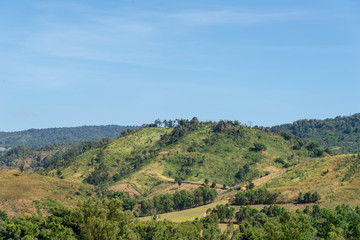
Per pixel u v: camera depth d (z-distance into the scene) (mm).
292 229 78938
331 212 84438
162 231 109562
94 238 85438
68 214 97312
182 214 177625
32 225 91688
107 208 95500
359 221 82938
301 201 151750
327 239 80000
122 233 87938
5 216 124312
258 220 130375
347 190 148750
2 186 174500
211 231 117438
